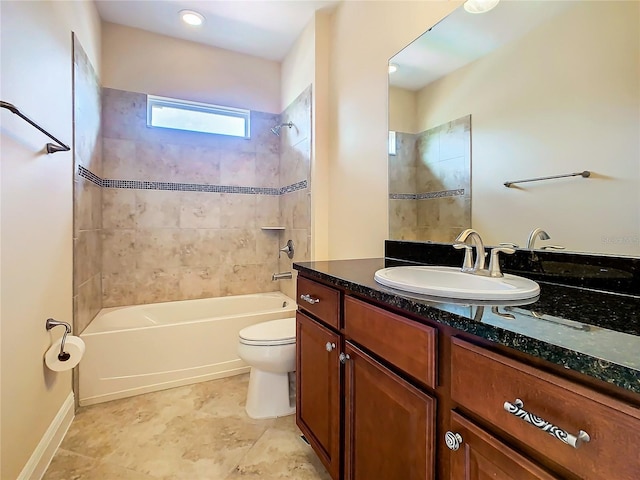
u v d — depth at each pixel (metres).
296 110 2.81
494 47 1.33
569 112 1.09
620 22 0.96
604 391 0.48
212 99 2.94
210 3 2.33
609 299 0.86
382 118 1.92
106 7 2.39
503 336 0.61
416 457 0.84
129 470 1.44
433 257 1.59
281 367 1.83
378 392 0.99
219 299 2.93
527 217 1.21
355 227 2.17
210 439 1.66
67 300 1.79
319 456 1.36
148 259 2.78
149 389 2.15
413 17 1.69
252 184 3.14
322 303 1.33
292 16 2.47
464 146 1.47
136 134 2.72
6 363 1.14
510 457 0.61
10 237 1.18
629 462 0.45
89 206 2.23
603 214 0.99
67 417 1.73
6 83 1.16
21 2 1.28
